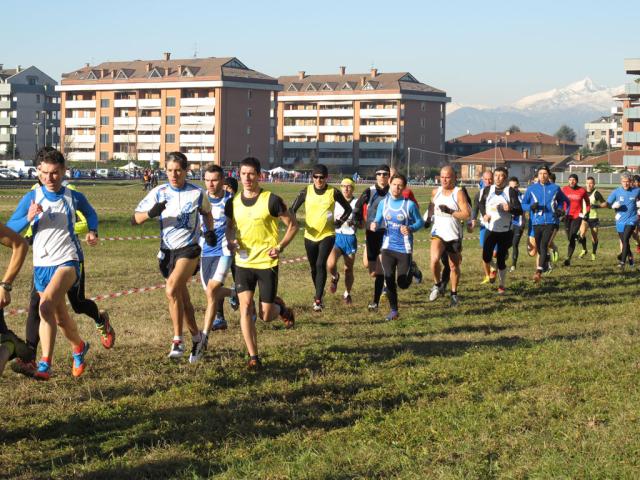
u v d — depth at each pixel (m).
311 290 15.69
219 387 8.34
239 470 6.11
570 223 20.53
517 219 19.48
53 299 7.98
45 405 7.70
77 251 8.29
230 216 9.16
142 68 137.50
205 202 9.45
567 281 17.48
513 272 19.09
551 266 19.20
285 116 147.88
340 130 144.50
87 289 15.61
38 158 8.12
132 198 52.91
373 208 13.64
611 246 26.80
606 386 8.21
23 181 79.94
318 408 7.71
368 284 16.61
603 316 13.11
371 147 143.12
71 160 132.62
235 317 12.59
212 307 9.67
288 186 87.25
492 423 7.13
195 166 130.38
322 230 13.05
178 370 9.03
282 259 21.39
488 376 8.75
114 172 111.25
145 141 133.62
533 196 16.95
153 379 8.60
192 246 9.48
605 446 6.43
